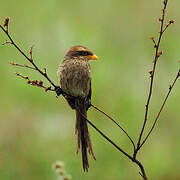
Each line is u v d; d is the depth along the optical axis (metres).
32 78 14.15
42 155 12.71
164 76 14.51
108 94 13.95
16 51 14.69
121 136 13.10
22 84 13.92
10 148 12.92
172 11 15.88
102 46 15.02
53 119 13.62
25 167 12.59
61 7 15.84
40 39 14.98
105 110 13.55
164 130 13.55
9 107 13.80
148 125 13.49
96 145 12.84
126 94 13.85
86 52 9.85
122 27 15.57
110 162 12.69
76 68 9.64
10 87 14.07
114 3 15.97
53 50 14.77
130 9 15.86
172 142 13.34
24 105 13.84
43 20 15.44
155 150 13.16
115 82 14.27
